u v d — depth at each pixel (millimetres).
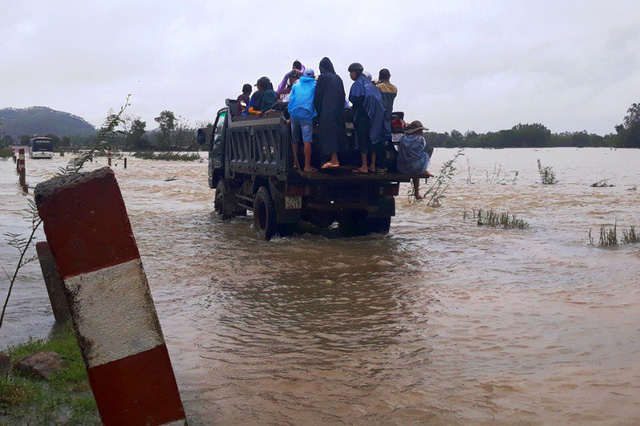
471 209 17219
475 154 86438
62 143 91562
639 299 7117
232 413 4250
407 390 4648
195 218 15625
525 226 13414
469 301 7246
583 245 11008
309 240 12047
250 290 7965
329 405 4395
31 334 6004
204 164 49188
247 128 13156
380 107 10961
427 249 10859
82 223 2998
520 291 7688
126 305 3062
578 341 5723
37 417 4000
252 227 13883
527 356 5363
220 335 6113
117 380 3062
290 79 12984
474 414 4207
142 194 22516
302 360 5367
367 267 9328
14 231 12008
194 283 8352
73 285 2996
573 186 25406
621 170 39125
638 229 12891
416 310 6918
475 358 5344
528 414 4188
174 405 3137
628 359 5219
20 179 22203
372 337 6000
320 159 11430
